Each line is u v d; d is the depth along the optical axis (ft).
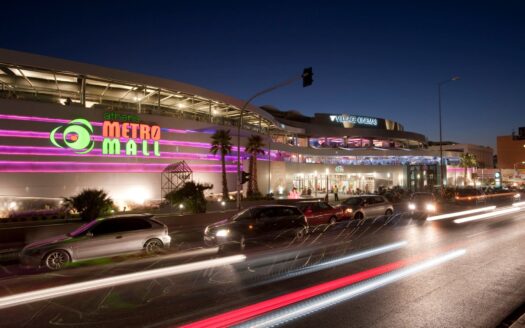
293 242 47.03
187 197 83.41
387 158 249.34
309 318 19.89
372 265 32.76
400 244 43.96
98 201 68.80
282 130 225.35
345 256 37.17
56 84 109.40
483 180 331.57
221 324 19.24
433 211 81.41
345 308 21.44
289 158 202.69
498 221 68.85
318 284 26.73
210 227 45.09
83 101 101.24
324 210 65.36
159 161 112.57
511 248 40.40
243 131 150.20
